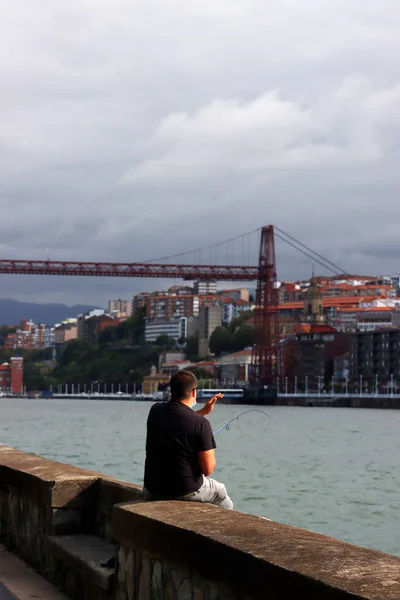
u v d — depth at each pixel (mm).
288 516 33656
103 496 9148
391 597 4340
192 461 7480
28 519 10000
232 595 5469
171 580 6246
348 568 4852
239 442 89625
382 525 31328
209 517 6387
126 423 138875
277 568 5012
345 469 56312
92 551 8430
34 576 9352
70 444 81812
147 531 6547
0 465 10992
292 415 195625
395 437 101938
